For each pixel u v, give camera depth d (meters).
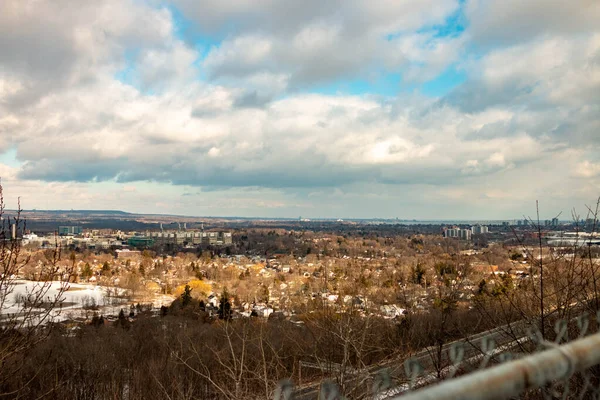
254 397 6.53
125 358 20.06
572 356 1.62
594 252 5.59
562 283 5.68
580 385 3.93
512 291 6.45
